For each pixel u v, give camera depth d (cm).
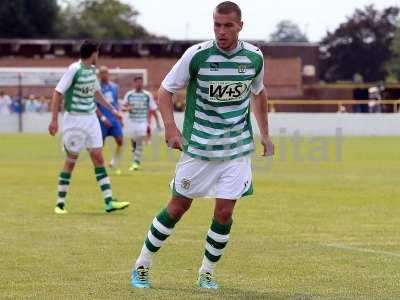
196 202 4100
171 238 3016
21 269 2452
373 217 3647
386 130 12556
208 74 2116
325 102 13488
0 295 2117
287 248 2844
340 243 2953
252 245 2898
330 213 3772
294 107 14350
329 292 2180
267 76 15375
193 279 2333
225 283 2288
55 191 4659
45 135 11712
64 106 3734
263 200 4284
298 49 17375
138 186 5006
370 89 15100
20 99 12600
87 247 2825
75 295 2119
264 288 2227
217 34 2089
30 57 16300
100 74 5694
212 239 2192
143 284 2225
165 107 2131
